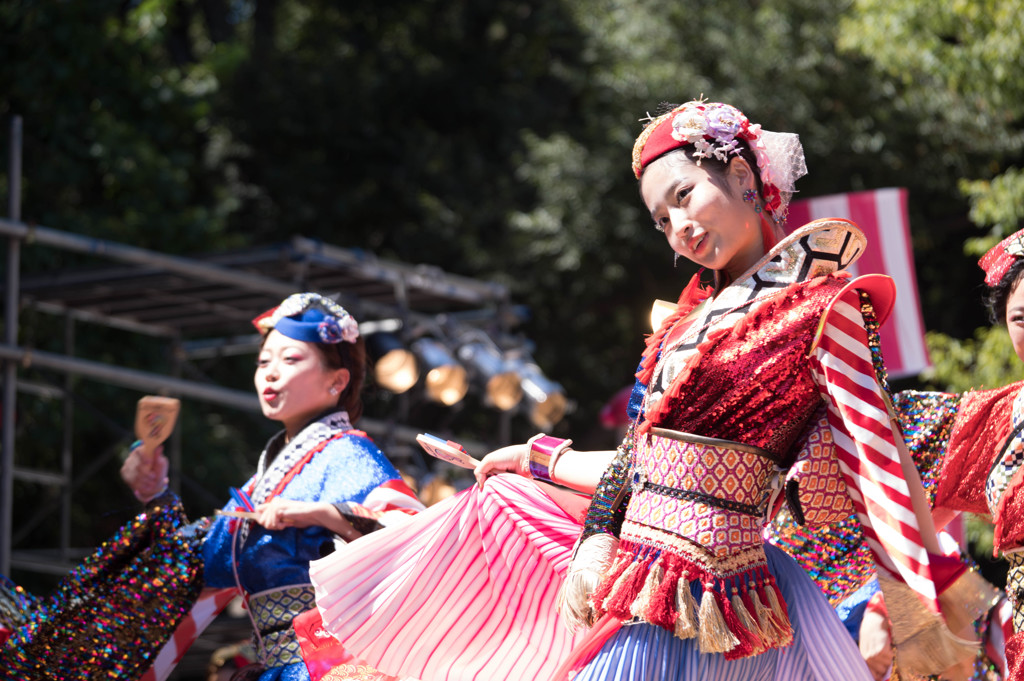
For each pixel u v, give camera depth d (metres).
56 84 17.00
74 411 15.73
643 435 3.29
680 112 3.33
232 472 16.83
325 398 5.04
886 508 3.03
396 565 4.00
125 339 16.23
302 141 25.08
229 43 25.81
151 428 4.99
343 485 4.75
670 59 22.95
